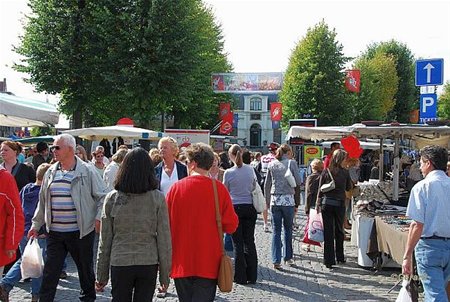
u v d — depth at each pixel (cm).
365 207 915
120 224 418
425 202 469
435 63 1021
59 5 2450
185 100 2566
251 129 9212
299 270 853
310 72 4566
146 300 426
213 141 3619
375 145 1894
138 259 414
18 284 746
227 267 438
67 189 558
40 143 1155
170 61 2403
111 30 2422
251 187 750
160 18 2414
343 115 4644
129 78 2372
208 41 3117
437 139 1094
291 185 848
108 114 2733
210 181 455
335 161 862
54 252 559
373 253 834
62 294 685
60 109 2512
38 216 570
